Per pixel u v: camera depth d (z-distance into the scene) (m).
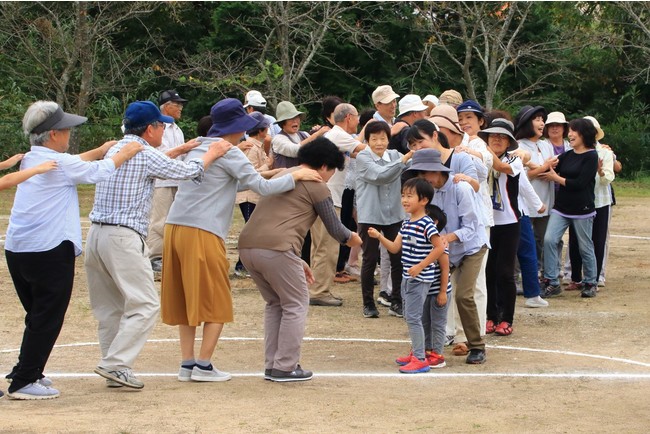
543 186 13.46
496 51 26.98
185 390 9.61
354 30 25.73
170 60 32.19
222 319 9.81
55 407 9.12
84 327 11.87
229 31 30.61
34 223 9.20
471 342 10.55
